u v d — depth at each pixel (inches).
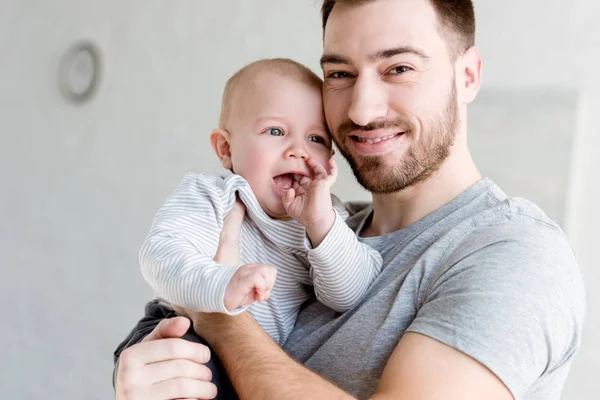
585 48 69.2
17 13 128.3
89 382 113.2
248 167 45.6
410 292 39.6
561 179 68.9
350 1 44.6
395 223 47.6
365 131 44.8
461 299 34.9
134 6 111.9
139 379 34.5
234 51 98.9
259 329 39.7
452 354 33.4
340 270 41.8
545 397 37.9
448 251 39.8
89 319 114.3
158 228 40.4
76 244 117.0
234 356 36.9
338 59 45.1
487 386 32.7
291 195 43.2
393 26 43.7
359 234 49.9
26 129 125.3
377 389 34.3
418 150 44.6
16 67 127.7
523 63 72.4
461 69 47.6
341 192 82.7
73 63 119.3
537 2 72.2
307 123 46.5
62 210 119.3
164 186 106.2
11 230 126.7
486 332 33.4
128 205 110.5
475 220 41.1
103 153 114.0
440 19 45.1
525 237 37.6
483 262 36.5
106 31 115.0
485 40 74.9
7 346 125.3
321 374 40.2
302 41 91.7
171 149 105.6
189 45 104.4
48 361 119.2
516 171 71.2
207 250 41.2
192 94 103.5
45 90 123.1
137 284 108.4
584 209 68.2
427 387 32.7
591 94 68.6
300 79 47.4
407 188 45.6
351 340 40.2
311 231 42.2
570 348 37.8
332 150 48.8
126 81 111.7
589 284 67.7
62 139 120.2
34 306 121.8
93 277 114.3
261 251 44.7
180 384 34.3
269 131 45.9
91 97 116.0
